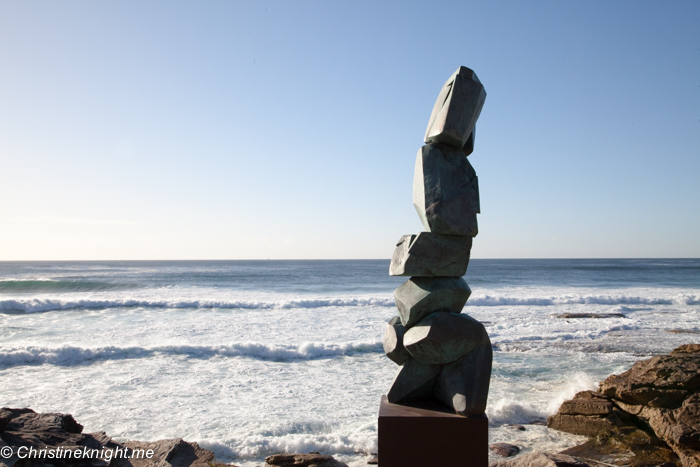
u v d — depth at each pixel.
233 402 8.11
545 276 51.91
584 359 11.36
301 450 6.28
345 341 13.16
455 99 3.81
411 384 4.05
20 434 4.93
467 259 3.98
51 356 10.93
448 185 3.87
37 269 78.94
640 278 47.38
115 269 79.19
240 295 28.33
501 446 6.24
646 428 6.51
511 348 12.62
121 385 9.07
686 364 6.93
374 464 5.84
